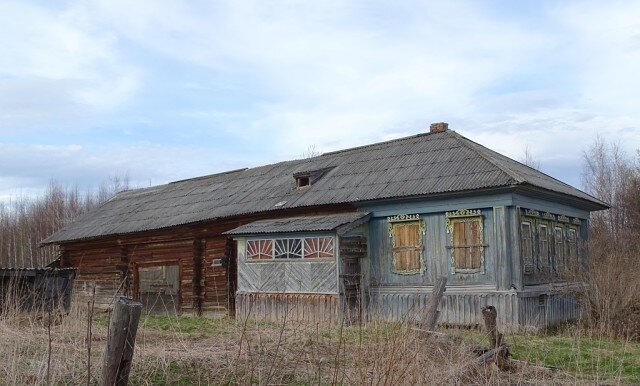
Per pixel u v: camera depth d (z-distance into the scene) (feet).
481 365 25.72
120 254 75.15
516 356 32.17
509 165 55.67
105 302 75.46
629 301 44.39
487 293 46.98
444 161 54.08
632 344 39.63
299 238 52.75
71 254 82.38
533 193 50.16
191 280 67.21
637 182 109.60
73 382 21.86
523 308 46.32
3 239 143.23
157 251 71.36
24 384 20.80
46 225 165.07
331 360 26.11
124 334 16.53
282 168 72.43
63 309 35.83
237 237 56.95
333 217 54.03
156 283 74.69
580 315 50.83
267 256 54.60
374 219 53.52
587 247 61.41
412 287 50.75
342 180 59.06
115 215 81.61
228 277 59.00
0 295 36.17
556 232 55.57
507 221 47.09
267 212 59.26
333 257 50.60
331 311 49.90
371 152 64.49
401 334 23.07
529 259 49.34
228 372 23.80
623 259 50.83
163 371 23.85
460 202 49.11
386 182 54.49
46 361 22.89
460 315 47.98
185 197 76.48
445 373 22.52
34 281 37.65
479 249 47.96
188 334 33.94
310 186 60.85
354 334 30.07
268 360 25.29
